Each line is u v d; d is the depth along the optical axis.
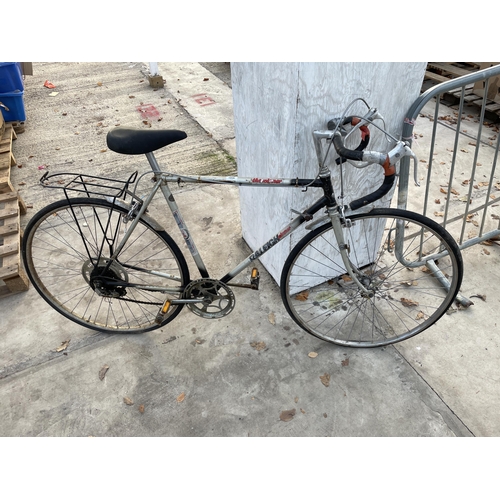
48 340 2.38
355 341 2.28
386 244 2.96
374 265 2.77
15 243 2.71
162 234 2.02
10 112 4.34
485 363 2.19
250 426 1.97
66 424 2.00
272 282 2.69
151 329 2.35
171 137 1.75
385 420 1.97
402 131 2.16
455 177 3.64
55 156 4.11
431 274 2.72
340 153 1.63
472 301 2.52
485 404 2.01
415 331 2.25
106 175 3.82
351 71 1.80
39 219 2.05
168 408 2.05
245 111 2.24
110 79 5.82
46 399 2.10
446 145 4.09
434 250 2.89
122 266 2.11
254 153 2.31
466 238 2.98
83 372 2.22
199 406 2.06
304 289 2.63
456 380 2.12
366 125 1.83
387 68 1.89
